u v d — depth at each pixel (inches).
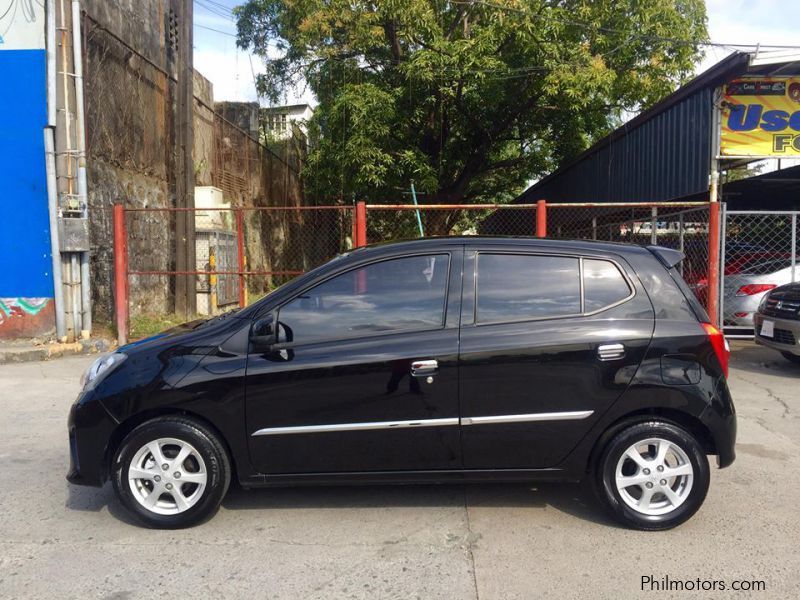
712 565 133.4
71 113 366.6
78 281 380.2
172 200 524.4
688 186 428.8
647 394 146.7
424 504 164.2
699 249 388.2
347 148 579.5
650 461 148.4
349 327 151.2
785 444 212.8
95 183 402.3
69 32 364.2
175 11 512.7
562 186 735.1
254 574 130.2
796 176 503.5
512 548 140.9
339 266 154.9
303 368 146.3
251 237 700.7
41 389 291.4
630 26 594.2
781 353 355.9
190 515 148.7
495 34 569.6
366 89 575.2
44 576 129.8
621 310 151.7
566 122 706.2
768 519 155.5
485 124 677.9
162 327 414.6
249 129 733.3
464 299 152.1
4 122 365.1
